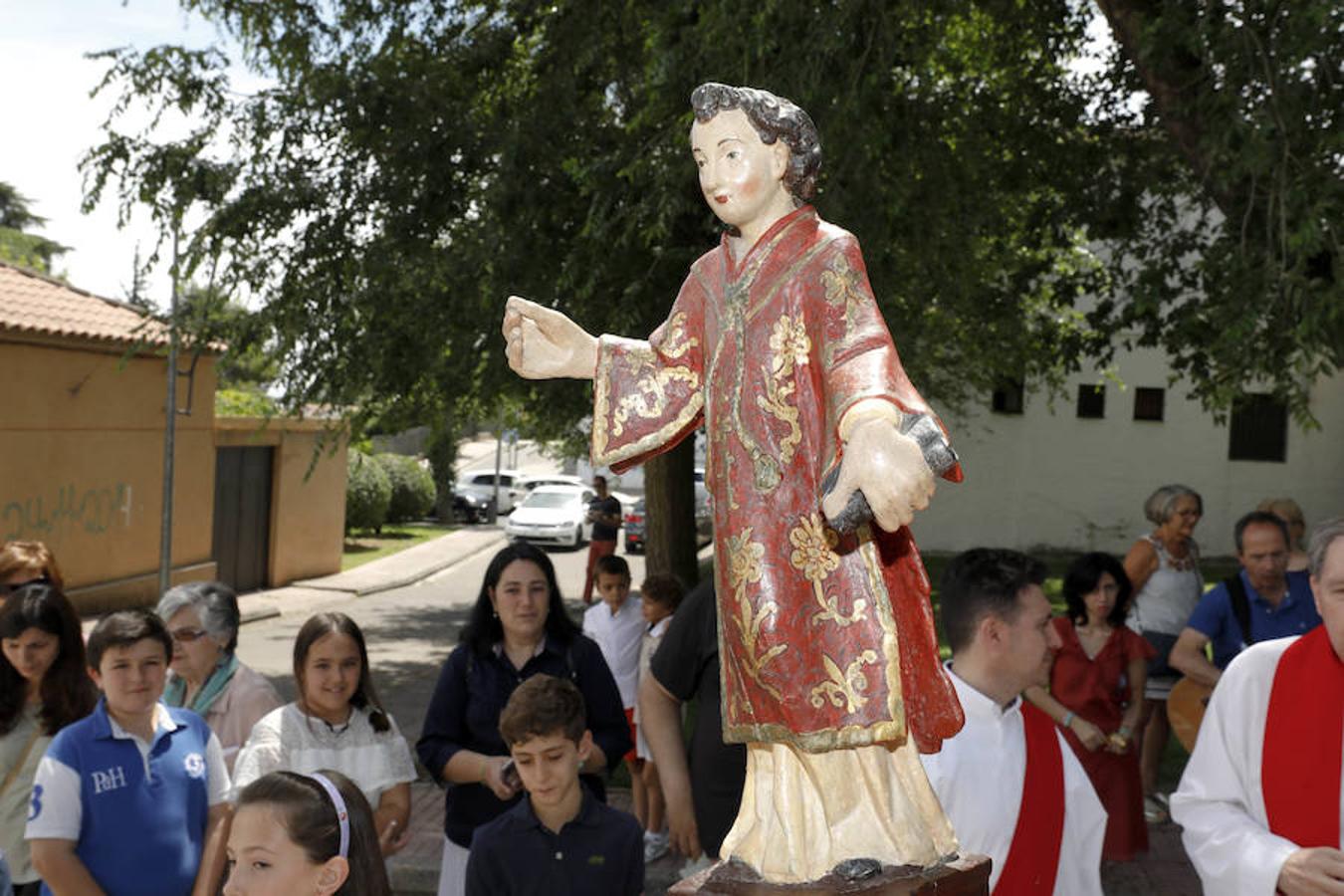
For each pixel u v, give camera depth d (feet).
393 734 14.03
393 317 36.47
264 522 69.77
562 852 11.50
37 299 52.19
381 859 8.46
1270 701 9.57
